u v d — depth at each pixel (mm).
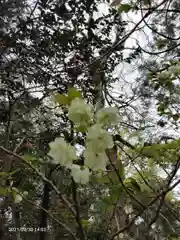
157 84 723
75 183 366
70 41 1196
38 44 1202
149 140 575
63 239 842
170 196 504
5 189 504
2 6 1131
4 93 1224
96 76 750
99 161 330
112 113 336
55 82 1144
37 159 465
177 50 803
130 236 503
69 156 338
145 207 388
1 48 1148
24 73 1222
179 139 501
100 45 1200
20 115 1205
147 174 512
